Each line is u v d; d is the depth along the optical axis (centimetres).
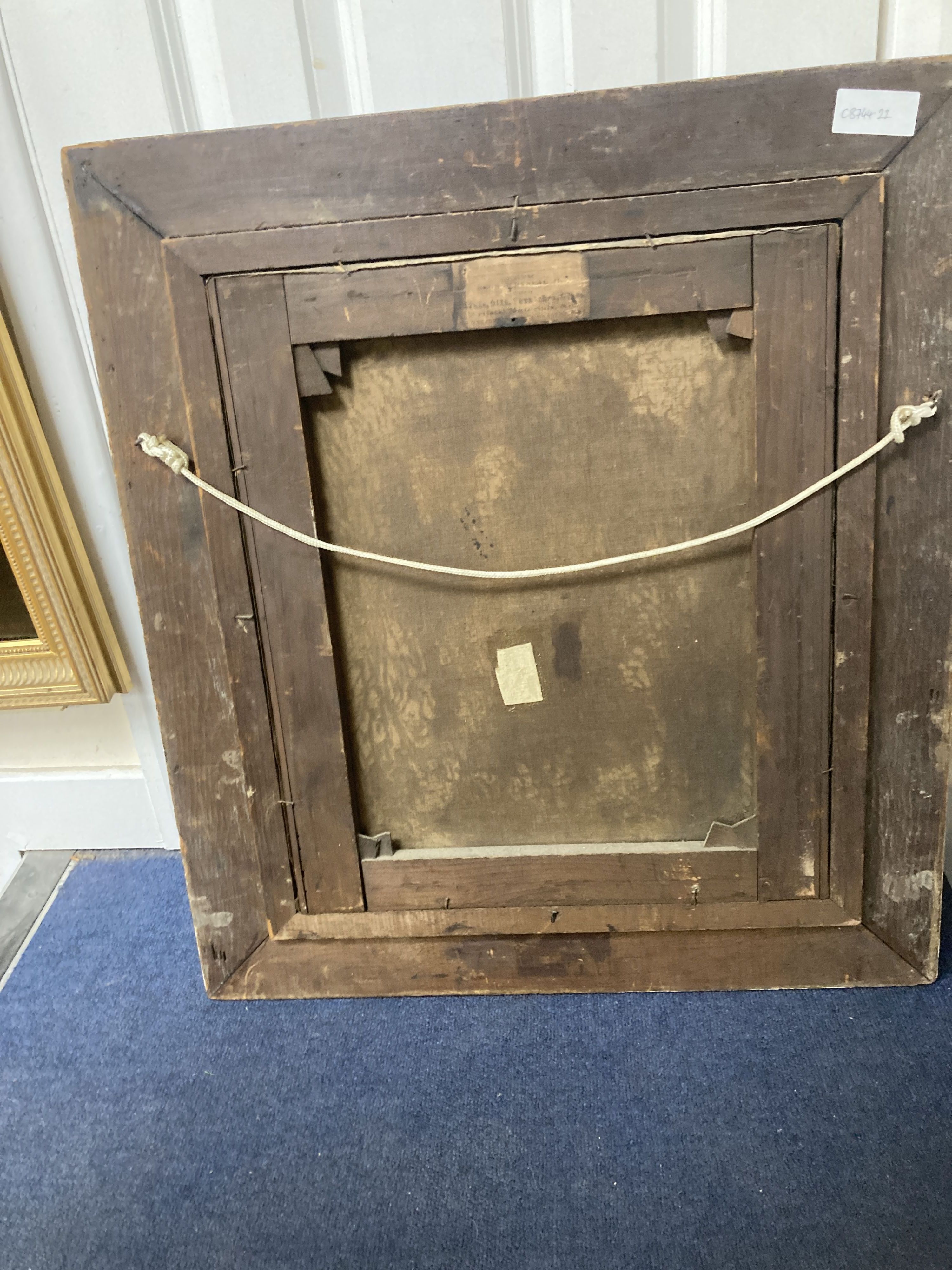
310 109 96
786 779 92
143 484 87
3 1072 97
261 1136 88
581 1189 80
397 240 80
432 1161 84
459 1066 93
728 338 82
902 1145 82
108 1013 103
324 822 96
